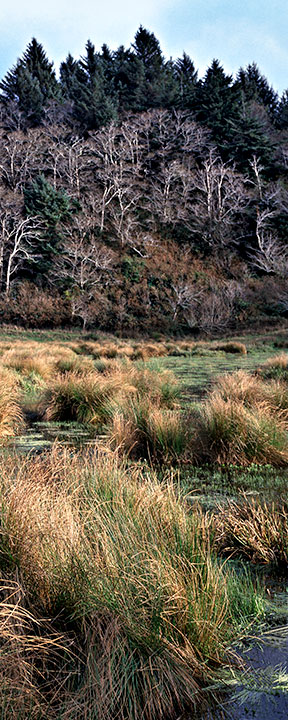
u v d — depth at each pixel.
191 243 70.00
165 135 79.06
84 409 8.12
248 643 2.25
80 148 74.00
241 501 4.11
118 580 2.24
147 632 2.08
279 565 3.04
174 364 20.58
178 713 1.88
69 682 1.95
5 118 80.81
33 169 74.12
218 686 1.99
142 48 91.50
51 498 3.11
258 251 68.19
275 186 72.38
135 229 69.88
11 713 1.70
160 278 63.19
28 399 9.65
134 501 3.12
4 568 2.38
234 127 75.81
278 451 5.60
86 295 60.16
